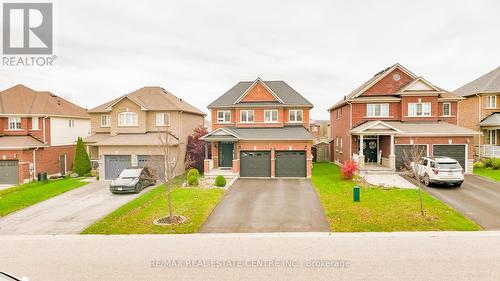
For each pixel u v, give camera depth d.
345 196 18.05
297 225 13.49
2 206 18.25
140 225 13.79
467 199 16.94
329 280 8.34
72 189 23.28
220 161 29.20
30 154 29.62
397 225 12.98
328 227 13.14
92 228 13.70
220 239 11.95
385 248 10.62
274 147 26.38
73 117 34.59
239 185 22.91
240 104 30.00
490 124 29.94
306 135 26.97
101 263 9.83
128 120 30.56
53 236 12.94
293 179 25.38
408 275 8.55
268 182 24.09
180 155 30.97
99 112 32.47
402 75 29.62
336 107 34.69
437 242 11.10
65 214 16.55
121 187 21.20
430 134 25.55
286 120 30.44
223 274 8.84
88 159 30.56
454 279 8.29
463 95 34.03
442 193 18.34
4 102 31.52
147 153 27.66
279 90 32.06
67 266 9.64
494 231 12.23
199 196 18.91
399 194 18.06
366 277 8.48
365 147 29.53
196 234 12.57
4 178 28.91
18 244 11.95
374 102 29.12
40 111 31.22
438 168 19.41
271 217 14.71
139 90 34.12
